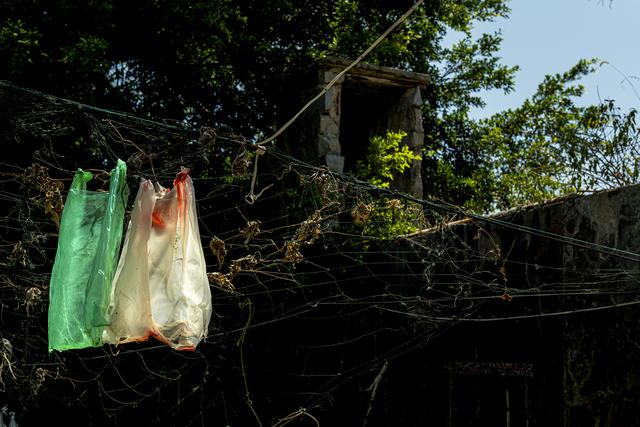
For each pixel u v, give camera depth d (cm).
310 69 1098
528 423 732
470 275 744
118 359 893
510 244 777
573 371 691
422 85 1157
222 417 918
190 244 434
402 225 864
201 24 1024
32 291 591
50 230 757
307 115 1111
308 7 1166
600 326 671
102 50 909
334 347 934
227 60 1106
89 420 891
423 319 795
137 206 424
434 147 1352
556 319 717
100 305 400
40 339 730
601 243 676
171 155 614
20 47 868
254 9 1129
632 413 630
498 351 777
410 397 870
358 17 1216
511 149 1366
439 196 1312
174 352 879
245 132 1156
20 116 498
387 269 899
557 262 721
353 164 1231
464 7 1302
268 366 927
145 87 1066
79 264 421
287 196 973
